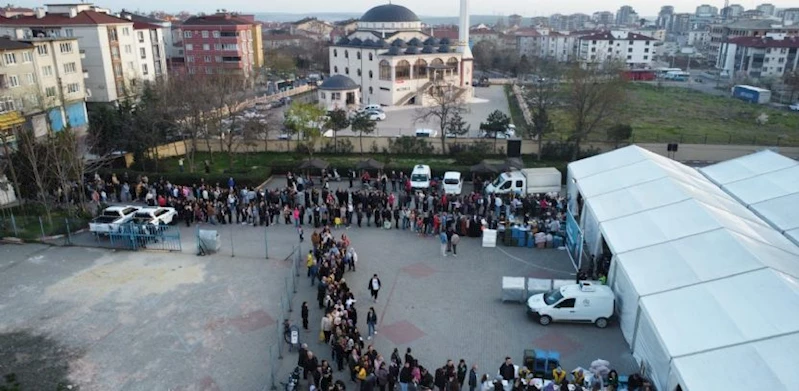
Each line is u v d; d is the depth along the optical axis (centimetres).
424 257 3027
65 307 2455
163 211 3406
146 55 8381
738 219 2530
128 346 2177
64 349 2155
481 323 2364
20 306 2459
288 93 9619
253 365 2069
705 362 1584
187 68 10094
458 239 3066
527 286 2497
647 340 1909
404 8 10125
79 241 3192
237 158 5219
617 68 7712
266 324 2338
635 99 9831
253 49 11912
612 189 2980
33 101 5675
